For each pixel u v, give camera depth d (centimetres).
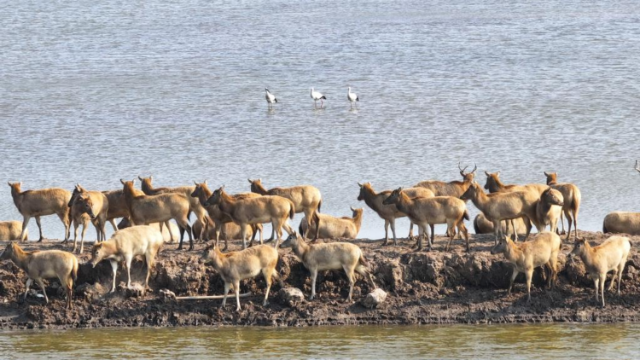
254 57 18612
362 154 11512
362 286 6831
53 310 6725
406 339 6253
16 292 6900
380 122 13162
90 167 11181
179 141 12350
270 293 6844
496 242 7119
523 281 6856
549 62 16988
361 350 6059
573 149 11531
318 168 10912
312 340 6259
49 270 6662
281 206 7056
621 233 7588
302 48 19350
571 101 13975
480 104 14000
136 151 11888
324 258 6675
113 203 7531
